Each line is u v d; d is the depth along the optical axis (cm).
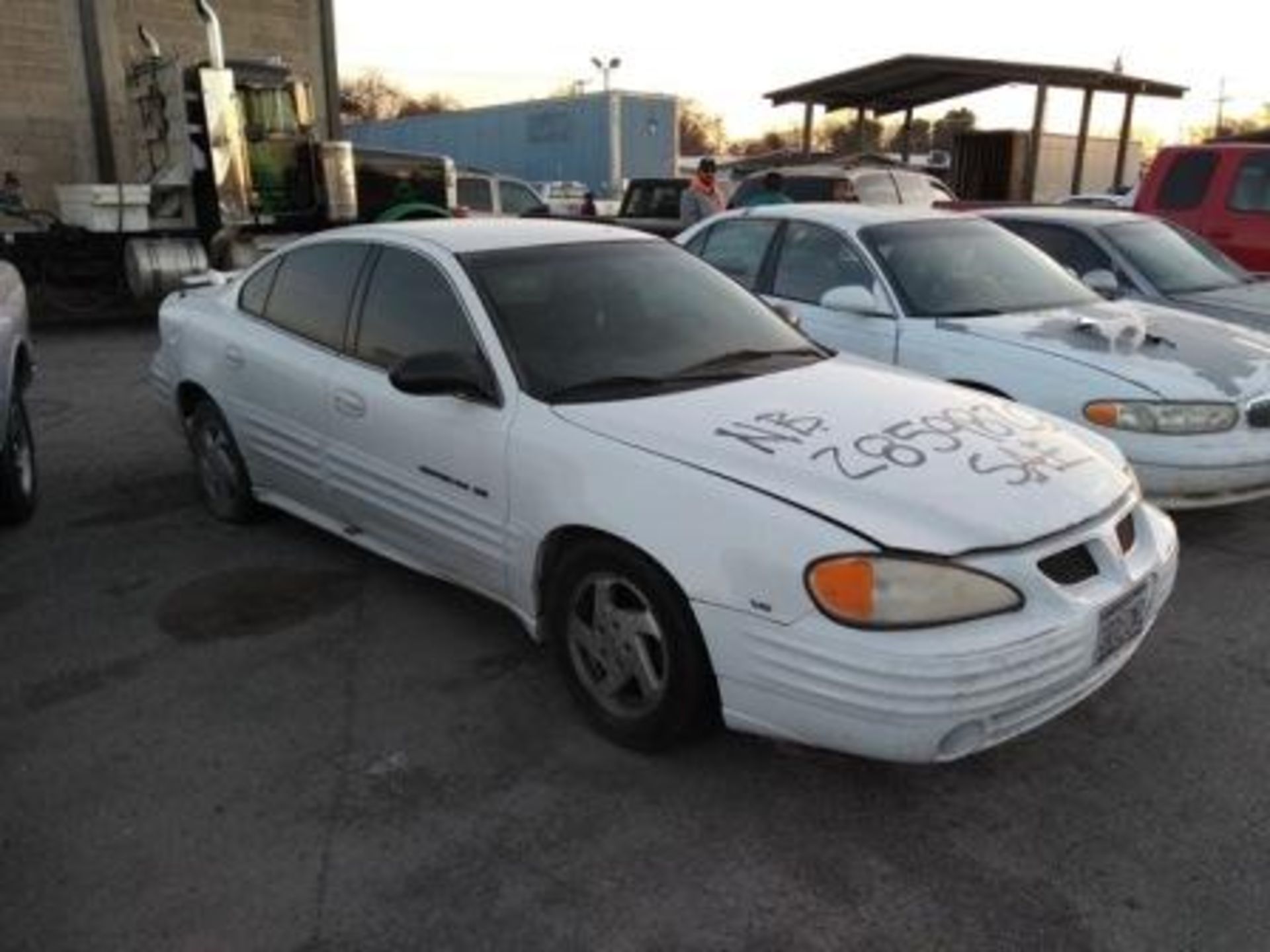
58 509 611
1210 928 280
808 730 308
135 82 1446
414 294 442
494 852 311
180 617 465
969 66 2045
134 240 1331
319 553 535
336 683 408
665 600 332
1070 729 373
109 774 351
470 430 394
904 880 298
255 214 1366
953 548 302
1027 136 2294
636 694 360
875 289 627
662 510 330
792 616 303
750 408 369
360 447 452
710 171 1278
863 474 326
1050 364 546
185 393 579
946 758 301
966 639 295
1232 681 406
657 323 432
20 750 365
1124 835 317
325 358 475
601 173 3123
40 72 1700
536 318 413
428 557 436
